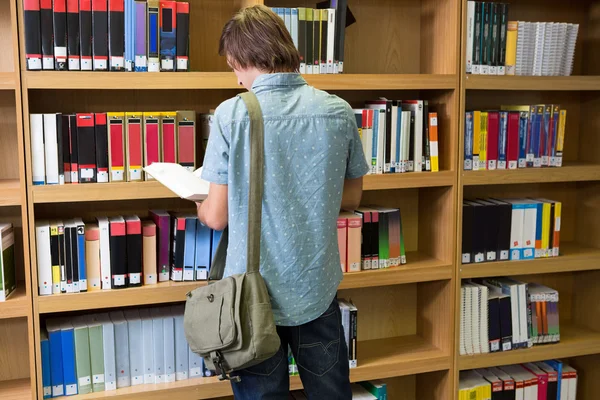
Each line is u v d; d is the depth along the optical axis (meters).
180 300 2.48
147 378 2.53
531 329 3.00
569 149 3.29
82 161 2.34
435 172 2.72
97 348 2.45
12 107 2.53
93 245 2.41
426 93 2.94
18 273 2.61
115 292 2.40
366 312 3.07
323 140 1.72
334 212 1.77
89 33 2.28
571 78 2.87
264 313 1.66
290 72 1.77
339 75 2.53
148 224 2.50
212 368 1.71
